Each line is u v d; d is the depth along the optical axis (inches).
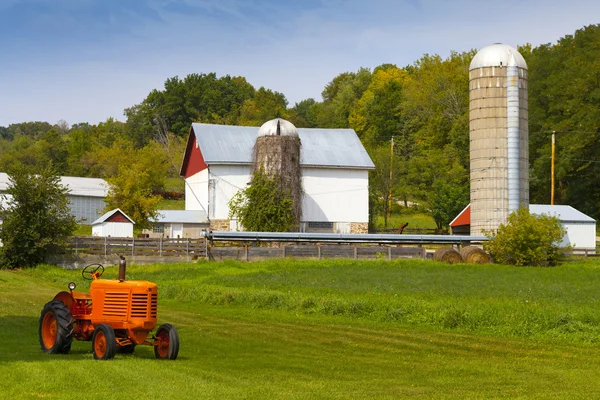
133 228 2888.8
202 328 1013.8
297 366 709.3
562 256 2349.9
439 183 3681.1
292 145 2635.3
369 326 1055.0
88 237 2126.0
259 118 5502.0
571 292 1411.2
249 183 2637.8
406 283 1585.9
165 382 568.7
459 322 1035.9
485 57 2551.7
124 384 555.2
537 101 3747.5
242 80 6771.7
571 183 3518.7
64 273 1883.6
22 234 1982.0
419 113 4441.4
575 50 3686.0
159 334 719.1
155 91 6318.9
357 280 1662.2
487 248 2338.8
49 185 2018.9
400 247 2346.2
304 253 2298.2
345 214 2805.1
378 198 3929.6
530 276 1827.0
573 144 3250.5
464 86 4370.1
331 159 2815.0
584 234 2674.7
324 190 2792.8
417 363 750.5
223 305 1350.9
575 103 3314.5
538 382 644.1
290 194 2615.7
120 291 698.8
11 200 2014.0
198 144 2812.5
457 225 2896.2
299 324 1072.2
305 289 1456.7
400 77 5255.9
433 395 565.6
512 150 2522.1
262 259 2244.1
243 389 557.0
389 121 4675.2
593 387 621.9
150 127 6028.5
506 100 2532.0
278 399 523.5
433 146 4264.3
